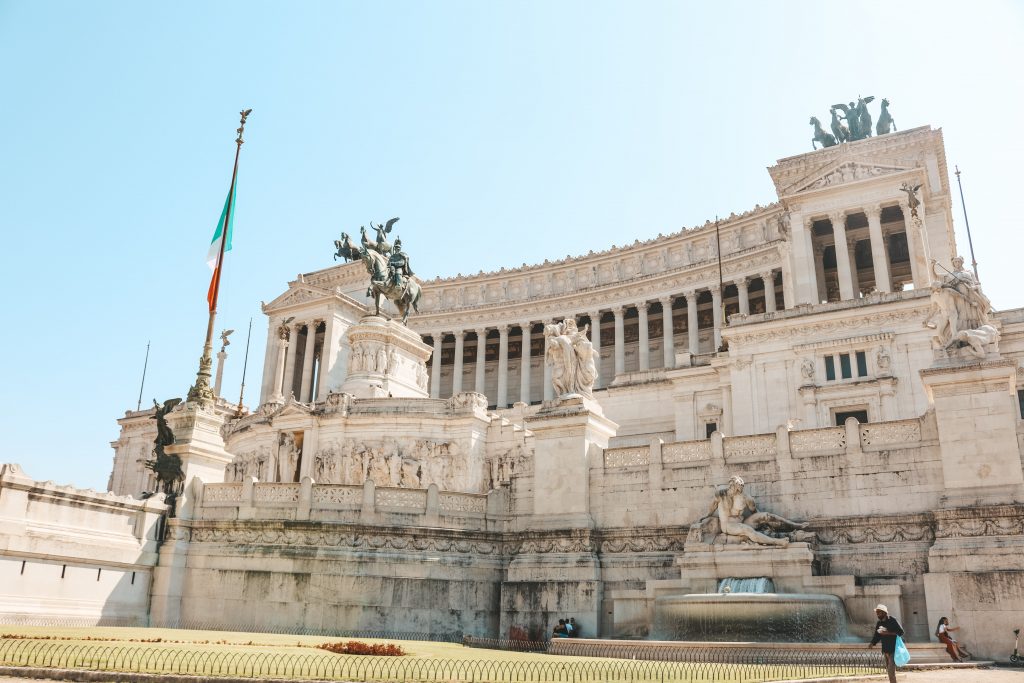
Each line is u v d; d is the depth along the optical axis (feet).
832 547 91.56
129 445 283.38
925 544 87.56
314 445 186.19
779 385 189.06
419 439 179.63
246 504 109.60
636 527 102.42
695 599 83.51
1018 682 56.95
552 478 108.47
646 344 315.78
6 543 86.58
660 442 104.42
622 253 332.39
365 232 232.12
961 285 93.76
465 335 367.45
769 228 296.30
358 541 104.32
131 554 102.99
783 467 96.78
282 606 102.47
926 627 84.23
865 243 278.26
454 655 68.64
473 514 110.52
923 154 254.06
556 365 116.78
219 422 119.75
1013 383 88.07
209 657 56.08
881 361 177.68
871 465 92.73
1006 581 80.28
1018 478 84.89
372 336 215.72
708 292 313.53
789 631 78.02
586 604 99.04
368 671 52.54
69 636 69.36
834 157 266.36
